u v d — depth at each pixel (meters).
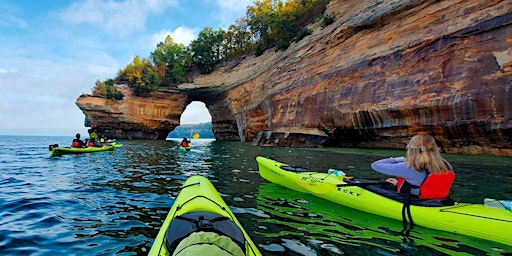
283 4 45.97
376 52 15.91
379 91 14.94
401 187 4.15
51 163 11.42
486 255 2.97
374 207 4.32
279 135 21.95
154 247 2.55
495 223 3.30
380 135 15.33
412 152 3.94
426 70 12.95
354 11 19.88
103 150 17.77
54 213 4.61
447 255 2.98
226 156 14.09
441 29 12.89
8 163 11.49
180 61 45.34
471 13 11.92
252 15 45.12
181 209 3.25
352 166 9.31
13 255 3.12
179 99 44.62
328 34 20.77
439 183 3.83
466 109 11.08
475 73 11.09
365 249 3.14
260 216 4.28
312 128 19.55
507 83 10.05
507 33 10.52
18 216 4.45
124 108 40.84
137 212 4.66
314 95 19.66
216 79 41.50
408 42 14.21
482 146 11.31
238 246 2.03
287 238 3.45
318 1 32.66
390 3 15.78
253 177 7.67
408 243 3.29
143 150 18.66
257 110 29.14
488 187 5.99
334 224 3.93
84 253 3.17
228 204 4.94
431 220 3.69
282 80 24.41
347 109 16.59
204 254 1.71
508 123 9.98
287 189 6.12
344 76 17.53
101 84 41.34
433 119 12.30
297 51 24.22
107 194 5.90
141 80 41.06
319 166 9.38
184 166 10.28
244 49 45.31
